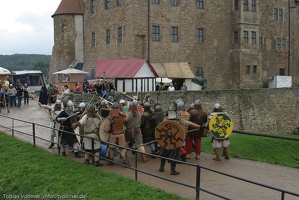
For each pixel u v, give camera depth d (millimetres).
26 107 33531
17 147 17250
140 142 14961
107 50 44562
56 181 12430
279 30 57844
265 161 17531
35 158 15242
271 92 40312
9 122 25141
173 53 44719
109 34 44344
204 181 12781
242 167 15156
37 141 18750
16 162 15117
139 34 41781
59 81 40125
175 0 44844
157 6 43250
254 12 50406
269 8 56562
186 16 45719
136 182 11766
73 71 37781
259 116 39031
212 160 16016
